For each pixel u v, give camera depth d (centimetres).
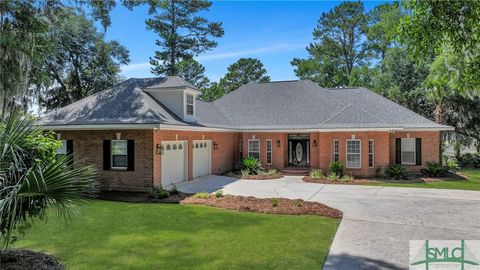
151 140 1355
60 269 515
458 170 2197
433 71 1155
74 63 2792
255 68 5191
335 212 994
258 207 1052
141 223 869
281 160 2152
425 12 523
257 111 2362
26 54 1139
